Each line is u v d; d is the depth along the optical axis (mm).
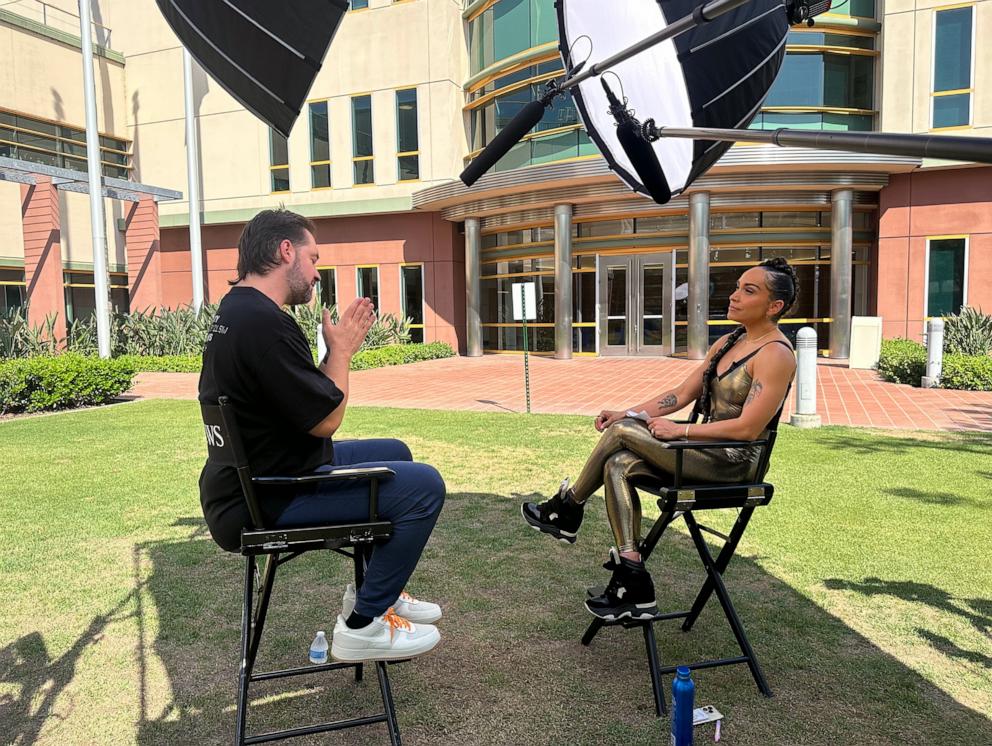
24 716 2490
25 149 18375
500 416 8742
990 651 2844
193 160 18875
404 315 20172
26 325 14875
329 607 3338
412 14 19094
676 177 3756
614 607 2549
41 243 17109
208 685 2686
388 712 2242
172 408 9961
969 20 14203
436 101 19047
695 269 15352
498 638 3027
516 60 17125
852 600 3318
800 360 7574
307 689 2662
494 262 19219
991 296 14727
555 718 2449
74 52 19734
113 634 3090
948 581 3516
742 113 3453
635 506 2615
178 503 5059
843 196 15062
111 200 21000
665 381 12227
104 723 2449
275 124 2703
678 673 1981
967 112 14359
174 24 2527
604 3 3516
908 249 15344
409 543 2273
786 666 2760
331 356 2240
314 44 2426
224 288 21547
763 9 3146
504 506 4879
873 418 8094
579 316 17719
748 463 2699
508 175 15680
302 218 2330
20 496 5246
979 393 9969
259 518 2143
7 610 3322
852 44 15320
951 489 5098
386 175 19656
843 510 4648
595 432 7594
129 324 17953
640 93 3639
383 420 8445
